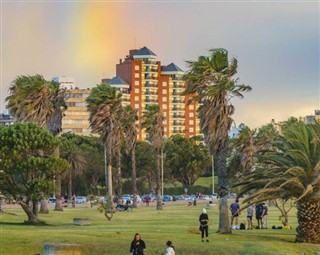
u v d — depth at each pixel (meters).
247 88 63.88
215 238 58.47
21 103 110.94
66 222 84.00
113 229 67.81
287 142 60.00
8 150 80.62
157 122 150.50
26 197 81.81
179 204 157.75
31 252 52.91
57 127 115.19
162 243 54.50
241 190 61.25
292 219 93.06
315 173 58.50
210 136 63.47
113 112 121.56
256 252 52.78
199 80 63.78
